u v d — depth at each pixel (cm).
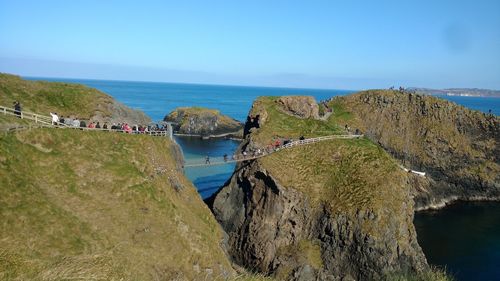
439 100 11338
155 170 4769
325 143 7106
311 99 8881
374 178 6262
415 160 10456
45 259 2658
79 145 4341
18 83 5366
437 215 9044
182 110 15812
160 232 4050
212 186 8800
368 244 5481
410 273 5566
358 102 11488
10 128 3847
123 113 6181
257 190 6197
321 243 5788
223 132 15488
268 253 5753
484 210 9475
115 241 3497
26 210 3103
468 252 6869
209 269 4166
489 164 10594
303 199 6028
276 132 7544
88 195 3862
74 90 5881
